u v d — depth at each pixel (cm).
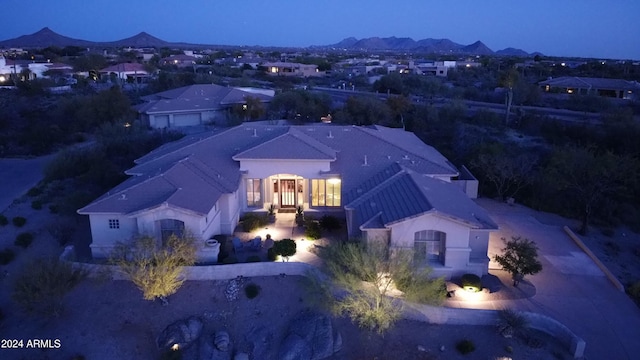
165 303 2712
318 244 3269
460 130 6344
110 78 10806
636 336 2428
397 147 3984
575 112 7894
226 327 2592
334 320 2592
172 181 3238
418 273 2484
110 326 2623
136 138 5538
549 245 3453
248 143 4044
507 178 4366
